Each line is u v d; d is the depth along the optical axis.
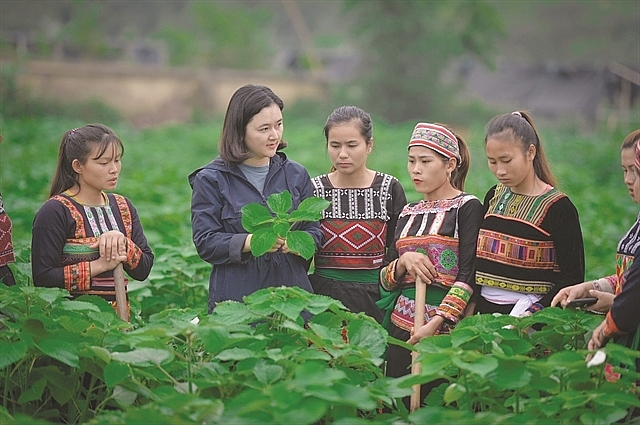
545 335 7.48
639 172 7.18
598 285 7.84
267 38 93.19
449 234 8.13
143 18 108.25
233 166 8.55
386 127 62.66
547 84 84.50
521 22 101.62
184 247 12.54
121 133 50.59
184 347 7.79
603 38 98.38
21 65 63.38
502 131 7.80
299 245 7.64
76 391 7.36
